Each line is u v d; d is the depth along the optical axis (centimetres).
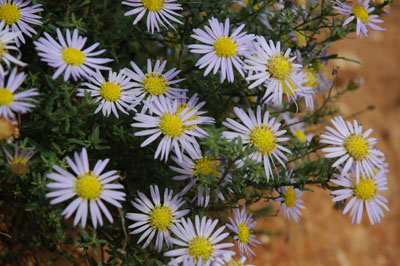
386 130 66
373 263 55
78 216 34
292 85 38
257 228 51
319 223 54
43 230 39
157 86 38
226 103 42
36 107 36
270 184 38
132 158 39
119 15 42
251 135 37
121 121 38
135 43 46
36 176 36
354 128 38
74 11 41
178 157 36
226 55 37
